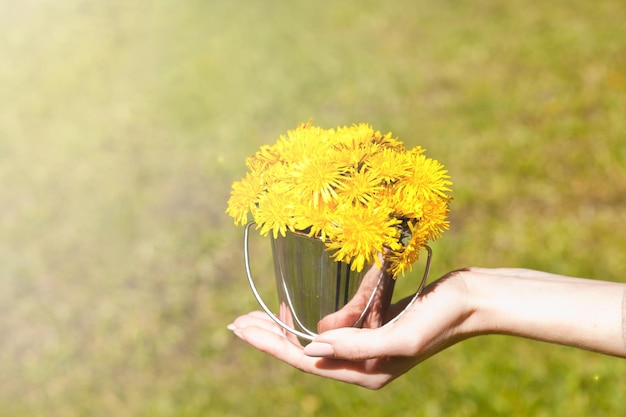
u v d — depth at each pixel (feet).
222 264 5.06
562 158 5.86
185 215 5.63
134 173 6.22
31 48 8.64
